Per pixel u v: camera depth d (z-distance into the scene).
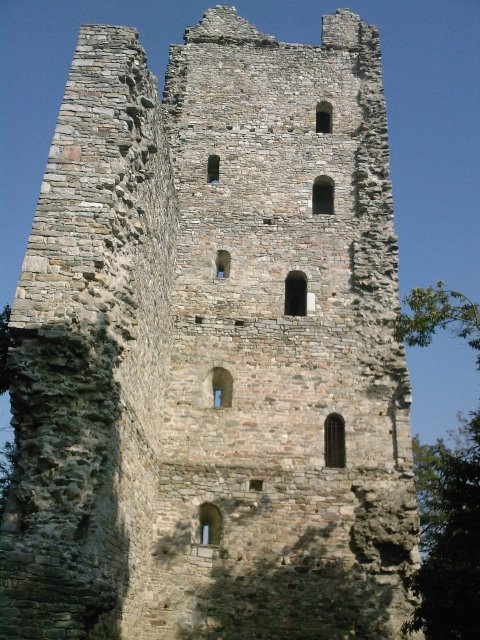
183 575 18.00
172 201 21.50
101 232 14.17
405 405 20.25
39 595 11.37
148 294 17.69
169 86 25.77
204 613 17.67
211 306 21.66
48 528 11.83
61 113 15.28
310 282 22.17
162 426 19.73
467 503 16.14
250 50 26.58
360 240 22.84
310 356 20.98
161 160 19.20
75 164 14.80
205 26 26.95
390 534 18.47
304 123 25.16
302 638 17.55
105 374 13.32
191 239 22.75
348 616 17.77
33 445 12.42
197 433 19.81
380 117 25.14
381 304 21.73
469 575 14.55
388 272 22.27
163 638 17.34
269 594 17.95
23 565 11.49
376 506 18.88
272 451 19.64
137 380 16.48
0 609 11.20
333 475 19.36
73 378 12.99
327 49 26.75
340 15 27.45
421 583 15.54
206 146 24.62
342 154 24.55
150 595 17.70
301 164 24.33
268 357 20.95
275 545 18.50
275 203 23.55
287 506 18.95
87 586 11.69
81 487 12.32
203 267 22.27
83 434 12.77
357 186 23.88
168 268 20.84
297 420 20.08
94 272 13.79
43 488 12.12
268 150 24.56
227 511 18.88
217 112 25.30
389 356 20.91
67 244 13.97
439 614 14.88
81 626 11.48
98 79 15.77
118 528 14.57
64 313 13.27
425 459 27.70
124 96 15.66
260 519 18.78
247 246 22.73
